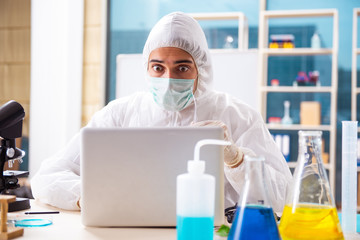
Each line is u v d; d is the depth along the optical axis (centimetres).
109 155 118
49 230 120
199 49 186
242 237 89
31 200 177
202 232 96
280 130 496
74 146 186
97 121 204
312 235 98
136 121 199
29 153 477
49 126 475
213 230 106
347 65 487
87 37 500
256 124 193
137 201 119
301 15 479
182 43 181
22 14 497
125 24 521
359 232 119
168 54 181
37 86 476
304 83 479
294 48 473
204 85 197
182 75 184
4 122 142
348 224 118
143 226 122
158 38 182
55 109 476
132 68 418
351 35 486
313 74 479
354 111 464
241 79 397
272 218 90
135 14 520
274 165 182
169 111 195
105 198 120
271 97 503
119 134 118
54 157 191
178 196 98
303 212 99
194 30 188
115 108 204
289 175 183
